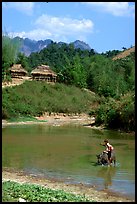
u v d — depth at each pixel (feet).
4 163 74.38
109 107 155.53
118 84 281.33
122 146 99.60
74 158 80.94
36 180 60.64
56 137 120.57
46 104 218.79
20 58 381.60
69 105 229.66
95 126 159.63
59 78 293.84
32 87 233.14
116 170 68.54
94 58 353.51
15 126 161.38
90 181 60.34
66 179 61.52
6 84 233.76
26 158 80.48
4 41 249.34
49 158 80.38
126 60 369.30
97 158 79.41
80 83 291.58
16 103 202.80
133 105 133.69
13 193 48.11
